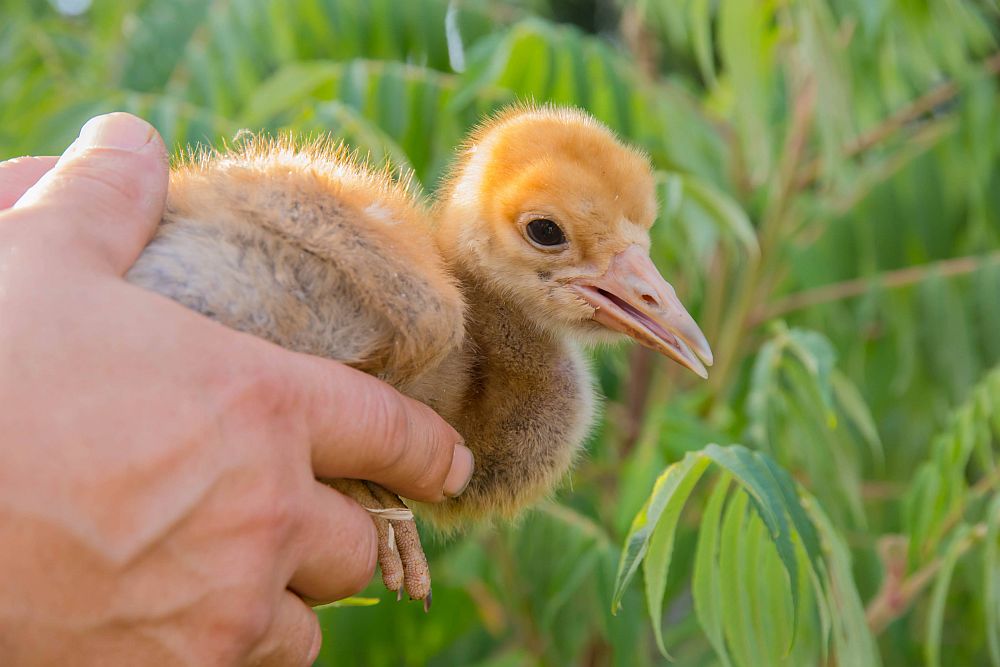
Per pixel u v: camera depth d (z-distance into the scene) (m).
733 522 0.47
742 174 0.68
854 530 0.63
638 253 0.50
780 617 0.47
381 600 0.67
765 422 0.55
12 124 0.71
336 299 0.43
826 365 0.53
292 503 0.42
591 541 0.59
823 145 0.62
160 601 0.40
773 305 0.66
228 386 0.41
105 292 0.41
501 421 0.49
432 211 0.52
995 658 0.50
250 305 0.43
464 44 0.67
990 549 0.50
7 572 0.39
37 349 0.40
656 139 0.65
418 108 0.60
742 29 0.61
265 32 0.66
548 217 0.50
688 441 0.57
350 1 0.65
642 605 0.57
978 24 0.65
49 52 0.76
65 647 0.40
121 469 0.40
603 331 0.51
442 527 0.50
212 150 0.50
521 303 0.50
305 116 0.57
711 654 0.69
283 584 0.42
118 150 0.43
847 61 0.63
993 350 0.66
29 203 0.42
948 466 0.52
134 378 0.40
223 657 0.41
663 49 0.90
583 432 0.51
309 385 0.42
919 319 0.67
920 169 0.68
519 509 0.50
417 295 0.44
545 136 0.51
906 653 0.73
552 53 0.61
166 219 0.43
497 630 0.71
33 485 0.39
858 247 0.68
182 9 0.71
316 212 0.43
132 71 0.71
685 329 0.49
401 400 0.44
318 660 0.67
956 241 0.70
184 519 0.40
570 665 0.65
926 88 0.73
